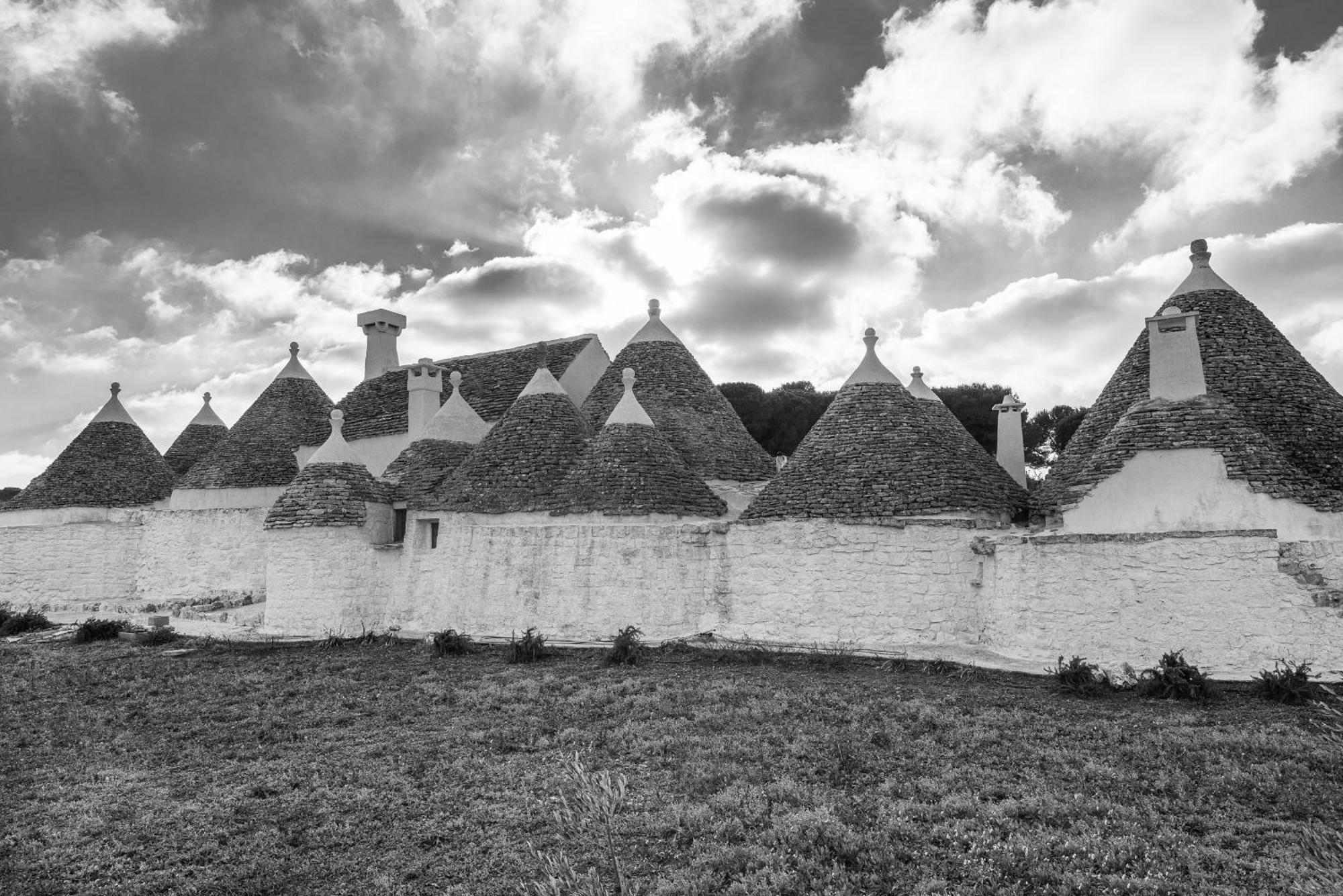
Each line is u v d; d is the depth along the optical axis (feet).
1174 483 49.06
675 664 52.54
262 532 90.43
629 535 60.70
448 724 43.39
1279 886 23.71
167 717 46.96
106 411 105.40
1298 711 37.40
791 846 27.71
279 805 33.96
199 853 29.99
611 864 27.55
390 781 35.91
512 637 60.39
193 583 91.81
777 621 56.34
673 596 59.47
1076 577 46.80
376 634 67.72
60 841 31.27
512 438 70.13
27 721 47.24
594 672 51.55
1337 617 40.96
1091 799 29.78
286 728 44.24
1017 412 86.48
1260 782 30.14
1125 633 45.01
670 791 32.86
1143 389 60.95
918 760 34.30
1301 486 47.16
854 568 54.49
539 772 35.91
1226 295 62.75
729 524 59.26
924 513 53.62
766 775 33.78
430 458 76.64
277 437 99.19
